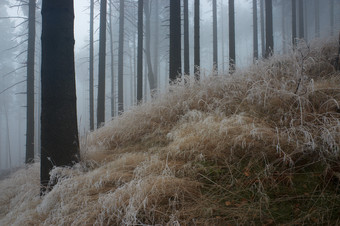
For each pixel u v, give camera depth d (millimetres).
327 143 2658
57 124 3730
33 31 10367
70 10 3922
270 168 2643
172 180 2682
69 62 3865
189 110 4742
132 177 3062
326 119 3025
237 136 3139
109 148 4910
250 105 4074
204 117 4223
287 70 4539
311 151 2658
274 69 4727
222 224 2145
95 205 2631
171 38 7977
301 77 3695
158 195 2527
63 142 3744
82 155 4211
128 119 5605
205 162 3059
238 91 4617
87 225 2455
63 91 3777
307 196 2293
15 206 4039
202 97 5031
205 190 2643
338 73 4434
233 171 2820
